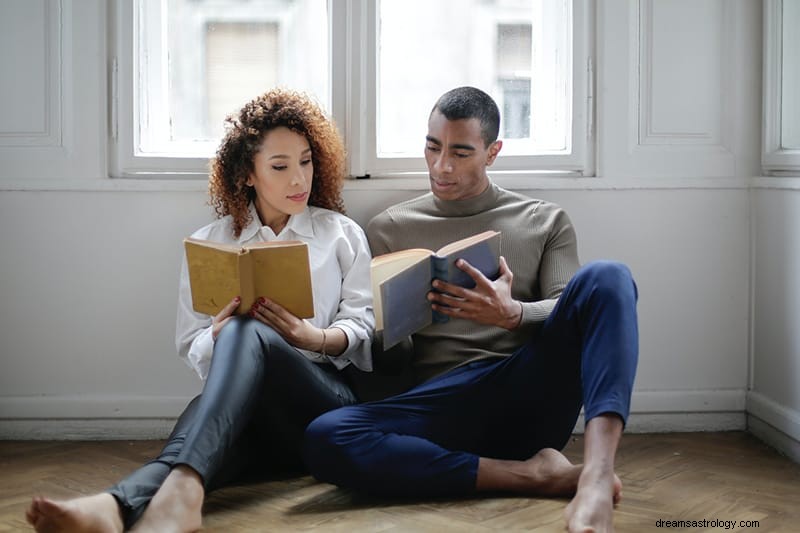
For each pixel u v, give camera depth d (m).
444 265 2.11
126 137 2.78
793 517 2.09
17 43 2.75
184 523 1.86
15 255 2.79
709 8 2.84
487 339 2.43
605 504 1.86
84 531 1.72
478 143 2.45
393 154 2.84
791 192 2.64
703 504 2.18
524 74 2.94
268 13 2.89
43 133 2.77
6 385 2.80
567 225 2.52
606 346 2.01
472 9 2.92
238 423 2.01
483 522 2.01
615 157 2.83
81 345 2.80
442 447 2.26
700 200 2.87
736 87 2.85
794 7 2.73
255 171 2.46
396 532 1.96
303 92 2.65
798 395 2.60
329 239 2.51
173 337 2.81
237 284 2.13
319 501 2.21
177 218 2.79
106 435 2.82
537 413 2.26
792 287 2.63
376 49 2.80
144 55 2.83
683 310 2.88
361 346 2.43
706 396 2.89
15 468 2.53
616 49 2.81
